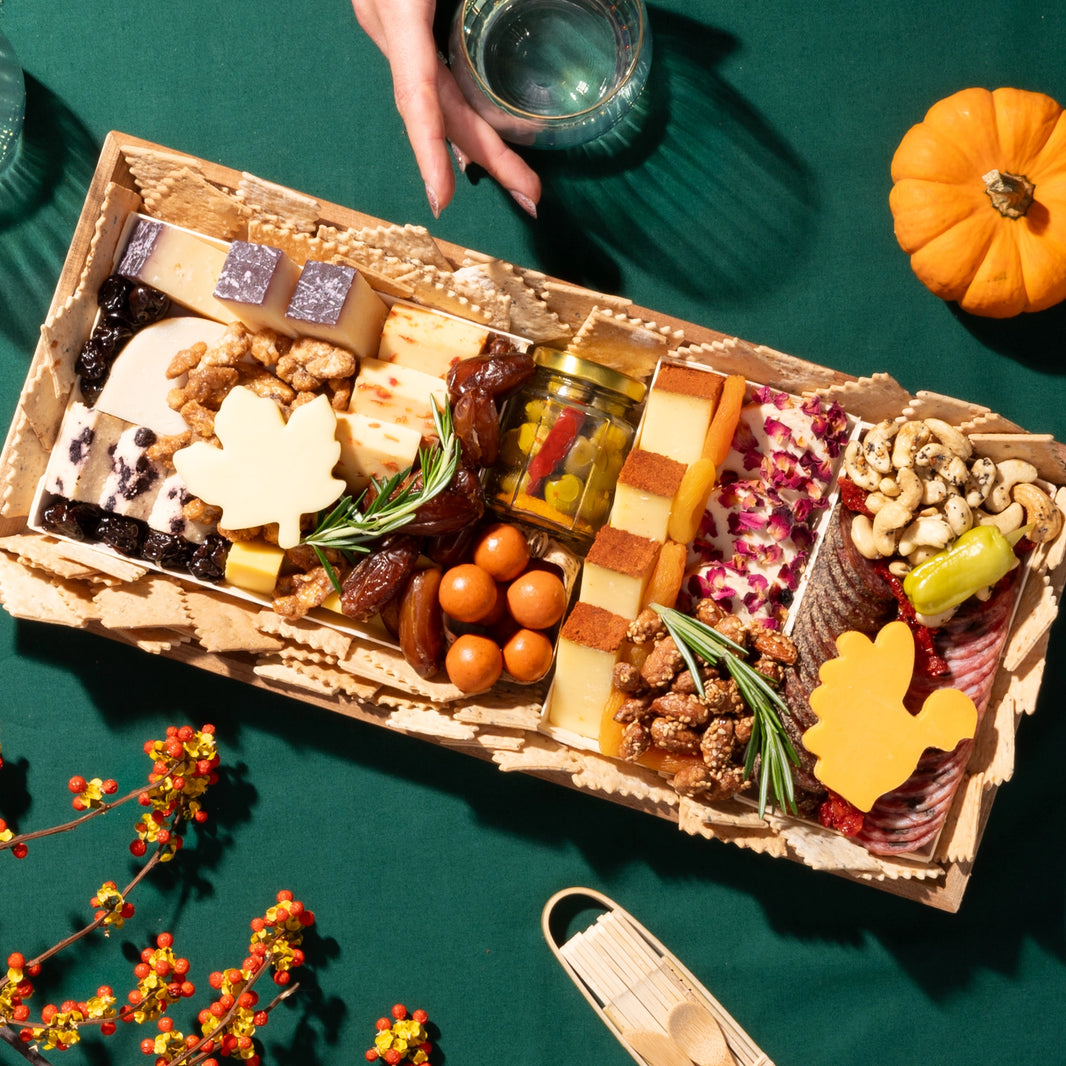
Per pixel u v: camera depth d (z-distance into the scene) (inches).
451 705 54.5
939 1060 58.7
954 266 53.2
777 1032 59.1
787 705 52.2
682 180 57.6
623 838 59.1
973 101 52.6
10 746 59.6
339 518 51.7
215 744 57.9
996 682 53.3
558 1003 59.6
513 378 49.9
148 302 54.4
